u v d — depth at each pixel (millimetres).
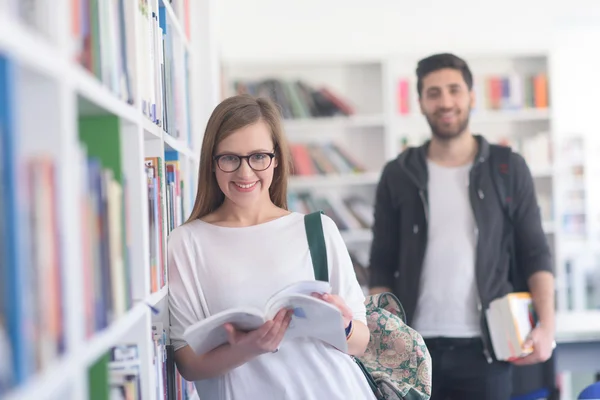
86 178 1006
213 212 1806
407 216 2756
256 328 1515
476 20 5629
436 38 5637
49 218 833
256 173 1691
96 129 1228
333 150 5383
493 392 2623
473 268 2662
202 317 1678
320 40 5625
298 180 5340
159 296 1565
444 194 2738
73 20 1012
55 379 812
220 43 5539
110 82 1214
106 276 1100
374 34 5633
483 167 2736
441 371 2646
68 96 900
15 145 722
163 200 1729
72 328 885
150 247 1540
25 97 878
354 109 5516
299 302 1488
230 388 1656
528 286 2777
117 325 1140
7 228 714
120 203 1224
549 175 5379
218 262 1682
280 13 5605
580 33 5832
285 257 1682
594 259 5512
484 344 2613
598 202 5715
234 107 1699
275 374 1642
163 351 1694
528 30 5625
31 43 770
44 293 806
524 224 2746
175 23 2188
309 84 5488
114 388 1362
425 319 2684
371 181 5348
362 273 5285
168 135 1919
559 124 5852
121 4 1337
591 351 3402
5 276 716
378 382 1820
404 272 2732
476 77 5367
